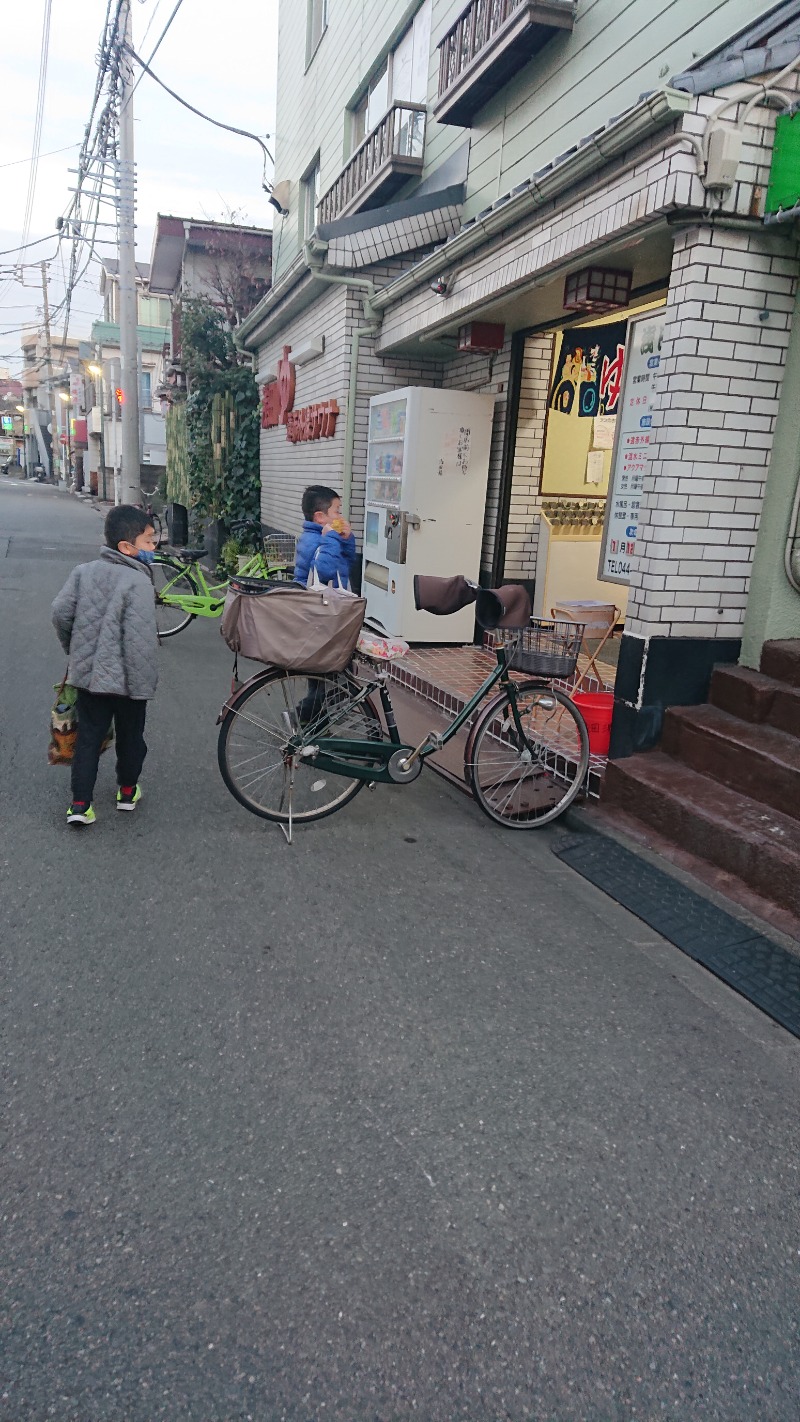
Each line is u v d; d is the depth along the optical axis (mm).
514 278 5809
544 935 3475
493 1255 2008
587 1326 1851
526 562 8086
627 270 5469
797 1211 2199
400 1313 1850
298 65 13977
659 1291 1946
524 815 4598
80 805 4070
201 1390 1664
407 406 7637
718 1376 1760
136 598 3957
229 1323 1801
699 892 3766
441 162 8992
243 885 3715
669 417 4328
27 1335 1746
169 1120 2354
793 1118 2531
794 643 4531
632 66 5680
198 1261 1939
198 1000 2889
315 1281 1909
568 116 6445
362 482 9398
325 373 9961
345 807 4703
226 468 14977
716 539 4516
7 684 6586
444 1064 2654
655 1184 2250
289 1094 2484
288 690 4285
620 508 5660
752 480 4492
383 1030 2799
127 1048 2631
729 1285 1971
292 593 4035
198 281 18984
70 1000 2842
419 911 3602
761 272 4246
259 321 12688
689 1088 2623
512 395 7668
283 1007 2887
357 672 4332
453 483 7789
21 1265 1900
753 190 4098
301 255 9180
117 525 3998
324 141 12672
